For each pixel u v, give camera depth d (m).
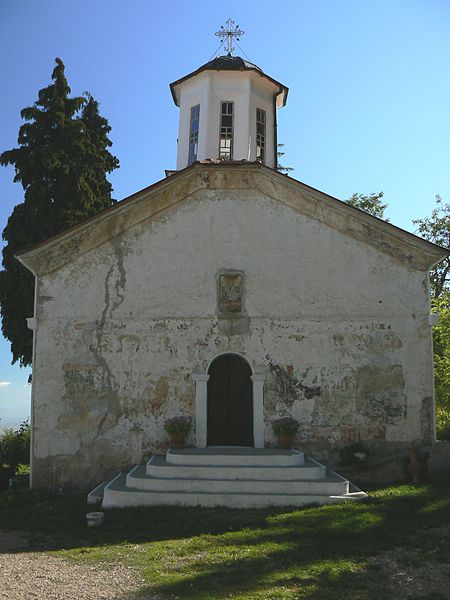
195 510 10.77
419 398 13.88
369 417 13.83
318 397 13.93
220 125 18.78
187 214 14.72
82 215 23.30
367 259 14.45
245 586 6.80
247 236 14.62
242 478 11.68
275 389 13.98
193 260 14.52
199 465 12.14
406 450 13.48
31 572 7.47
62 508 11.73
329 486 11.35
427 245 14.29
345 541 8.55
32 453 13.66
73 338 14.12
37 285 14.31
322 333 14.17
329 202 14.58
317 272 14.43
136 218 14.63
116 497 11.28
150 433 13.81
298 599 6.39
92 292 14.32
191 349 14.15
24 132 23.91
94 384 13.96
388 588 6.73
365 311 14.24
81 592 6.63
